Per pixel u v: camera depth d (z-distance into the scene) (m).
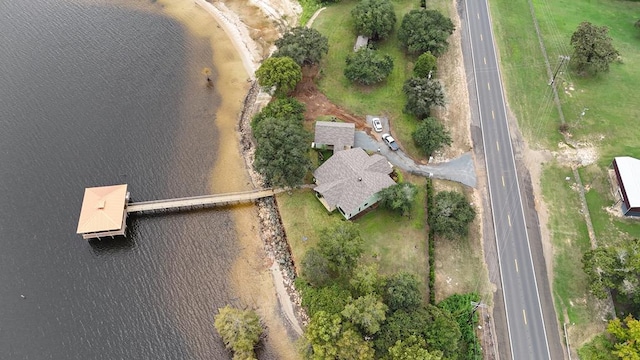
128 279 82.31
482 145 95.81
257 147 91.19
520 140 96.31
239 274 82.69
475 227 83.88
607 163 91.19
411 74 109.56
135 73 115.81
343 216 85.88
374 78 104.31
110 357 74.19
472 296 75.19
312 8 130.12
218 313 78.50
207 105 109.12
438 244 81.88
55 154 99.06
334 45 117.19
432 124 91.94
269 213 89.62
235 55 121.19
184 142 101.69
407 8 125.88
